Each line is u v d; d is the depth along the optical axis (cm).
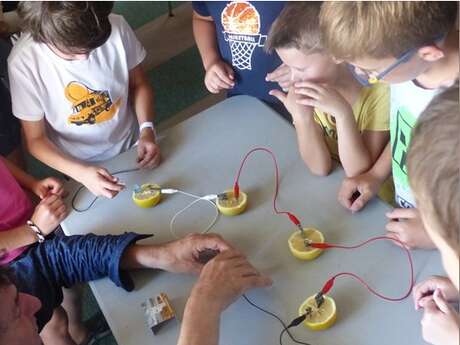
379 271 96
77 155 159
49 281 112
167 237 111
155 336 94
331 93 111
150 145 131
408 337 86
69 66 144
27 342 96
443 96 59
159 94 253
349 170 116
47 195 132
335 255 100
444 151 54
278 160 122
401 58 87
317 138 114
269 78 137
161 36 284
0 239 126
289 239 103
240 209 111
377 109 121
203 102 246
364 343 86
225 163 124
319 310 91
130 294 102
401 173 114
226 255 98
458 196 52
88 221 119
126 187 124
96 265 106
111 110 157
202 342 85
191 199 117
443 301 84
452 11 86
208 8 156
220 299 91
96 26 123
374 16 83
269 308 94
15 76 143
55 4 119
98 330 170
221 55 164
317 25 109
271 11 146
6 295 93
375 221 104
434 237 57
